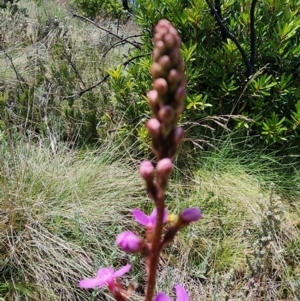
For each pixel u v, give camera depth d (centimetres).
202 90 52
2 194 42
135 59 56
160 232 14
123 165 48
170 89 13
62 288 38
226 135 49
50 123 53
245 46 50
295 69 51
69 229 41
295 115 47
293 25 48
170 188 47
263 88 47
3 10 83
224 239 43
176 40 13
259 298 39
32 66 65
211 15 50
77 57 67
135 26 99
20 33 75
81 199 44
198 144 48
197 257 42
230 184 47
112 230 41
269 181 49
